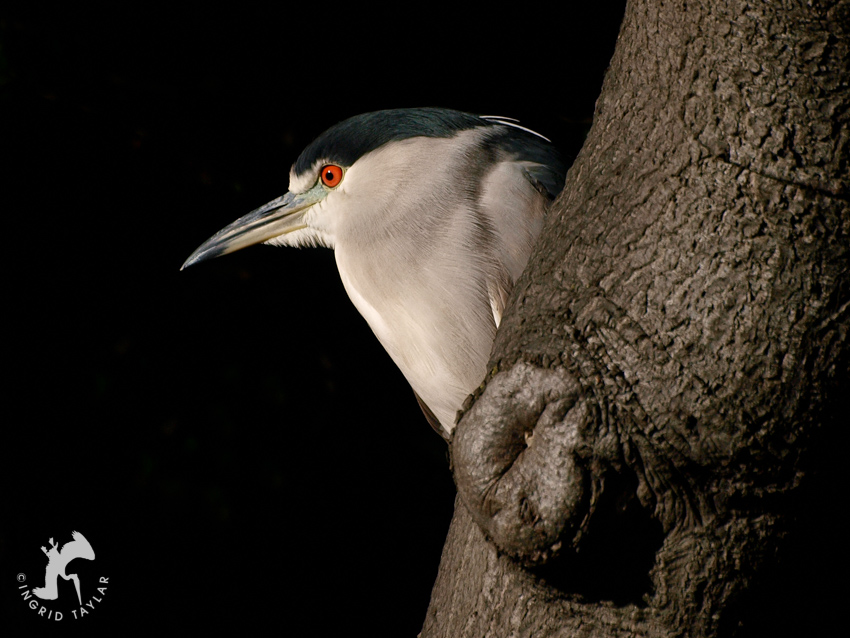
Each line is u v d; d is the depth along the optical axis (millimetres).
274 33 9688
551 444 2711
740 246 2619
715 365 2602
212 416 9734
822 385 2561
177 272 9984
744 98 2664
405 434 10328
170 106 9727
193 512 9508
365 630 9758
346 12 9719
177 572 9461
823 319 2559
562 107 9906
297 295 10188
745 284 2600
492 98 9875
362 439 10164
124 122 9766
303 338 10141
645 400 2654
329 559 9891
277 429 9883
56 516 9297
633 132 2943
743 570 2672
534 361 2809
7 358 9516
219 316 10000
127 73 9594
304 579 9766
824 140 2592
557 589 2867
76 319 9781
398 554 10023
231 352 9961
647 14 2967
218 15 9586
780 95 2625
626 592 2787
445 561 3633
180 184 9961
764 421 2574
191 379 9797
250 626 9531
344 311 10250
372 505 10086
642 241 2770
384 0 9750
